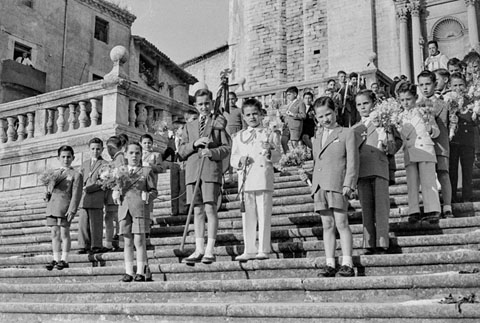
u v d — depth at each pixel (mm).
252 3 28672
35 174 14648
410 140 7438
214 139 7527
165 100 15031
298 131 11586
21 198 14250
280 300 6051
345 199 6422
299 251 7383
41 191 14297
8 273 8820
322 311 5164
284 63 27359
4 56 27172
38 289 7684
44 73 28328
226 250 7824
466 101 8039
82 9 31328
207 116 7777
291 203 9344
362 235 7539
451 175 8156
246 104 7574
